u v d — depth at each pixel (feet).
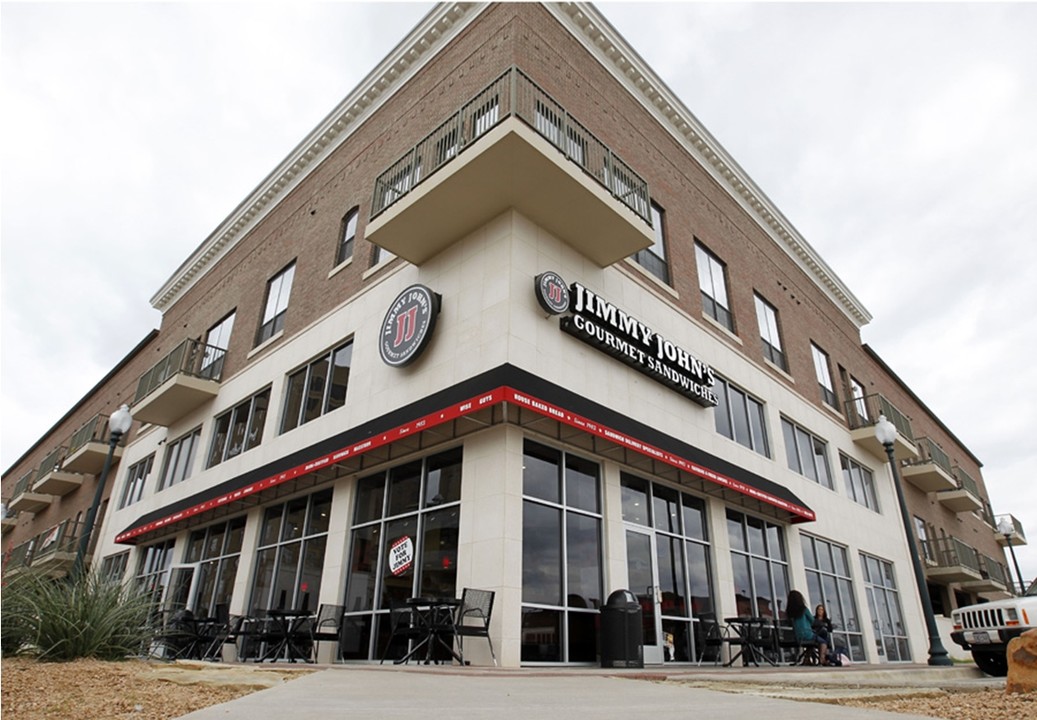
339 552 39.24
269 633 37.76
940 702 16.57
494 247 37.99
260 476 46.21
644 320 45.80
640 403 42.09
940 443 117.50
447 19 50.42
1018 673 17.87
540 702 14.56
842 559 61.16
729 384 54.08
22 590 25.29
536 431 34.09
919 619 70.33
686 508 43.37
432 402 34.68
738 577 45.39
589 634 33.27
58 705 13.89
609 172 41.37
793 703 14.56
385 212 39.91
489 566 30.19
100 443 83.51
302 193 65.41
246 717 11.63
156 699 15.10
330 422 45.29
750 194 68.49
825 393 72.74
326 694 15.42
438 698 15.02
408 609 31.58
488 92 39.99
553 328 37.37
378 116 57.16
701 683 20.88
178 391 62.54
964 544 95.96
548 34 46.24
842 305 87.10
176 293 86.12
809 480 59.98
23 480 115.85
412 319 40.37
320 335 51.26
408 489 37.22
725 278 60.29
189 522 55.77
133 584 30.25
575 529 34.83
